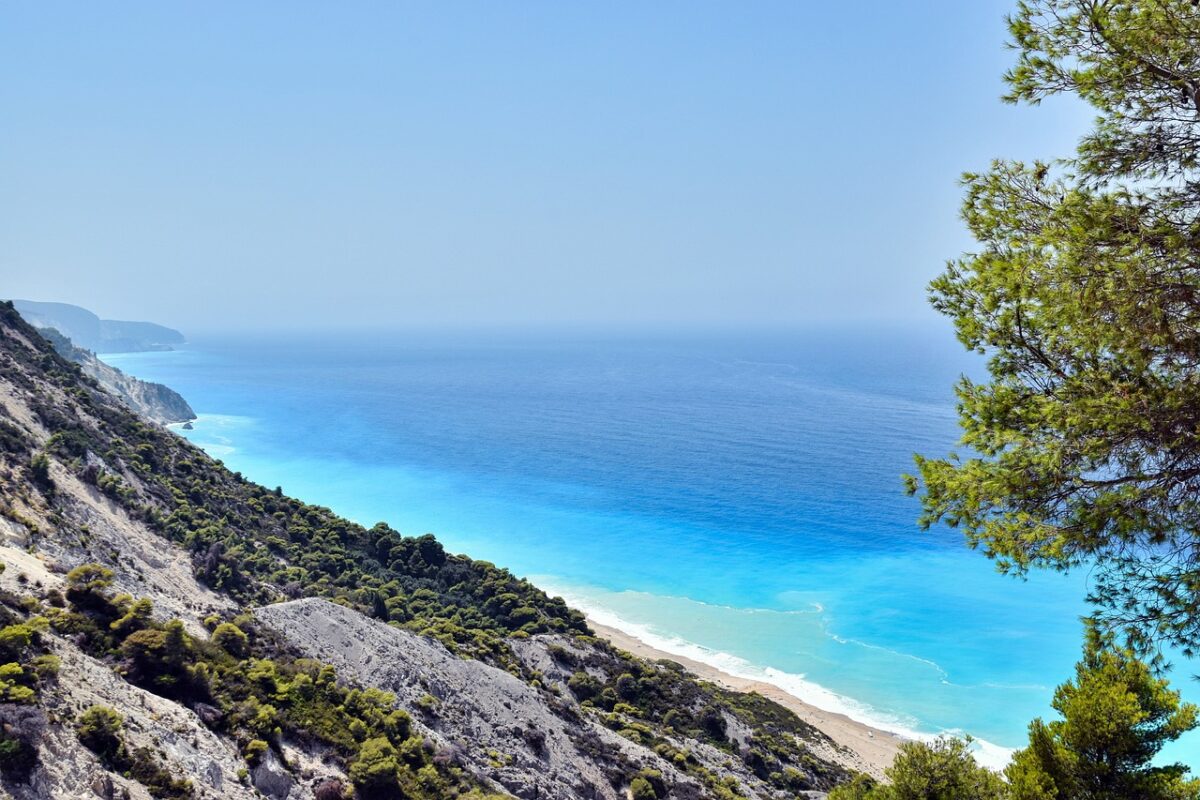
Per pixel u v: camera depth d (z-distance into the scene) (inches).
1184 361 462.0
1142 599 484.1
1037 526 502.9
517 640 2674.7
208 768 996.6
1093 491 494.9
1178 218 483.2
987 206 558.3
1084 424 462.6
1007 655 3307.1
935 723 2763.3
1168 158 502.3
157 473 2935.5
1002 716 2807.6
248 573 2411.4
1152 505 463.8
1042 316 499.5
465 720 1673.2
